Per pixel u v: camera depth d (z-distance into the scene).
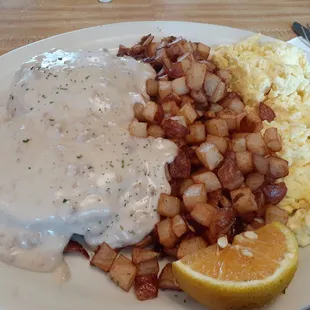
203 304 0.18
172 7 0.42
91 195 0.21
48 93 0.25
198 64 0.26
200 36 0.35
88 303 0.19
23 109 0.25
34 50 0.32
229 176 0.23
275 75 0.28
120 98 0.26
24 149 0.23
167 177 0.23
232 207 0.22
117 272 0.20
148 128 0.25
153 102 0.26
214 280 0.18
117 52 0.33
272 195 0.23
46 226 0.21
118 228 0.21
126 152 0.23
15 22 0.38
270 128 0.24
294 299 0.19
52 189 0.21
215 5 0.42
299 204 0.24
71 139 0.23
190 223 0.22
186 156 0.23
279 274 0.18
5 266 0.20
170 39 0.32
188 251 0.20
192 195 0.22
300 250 0.22
